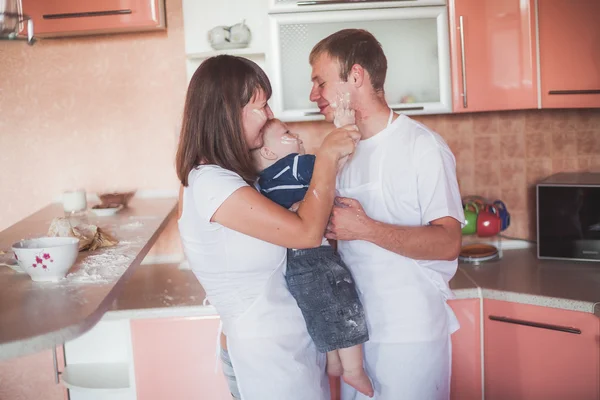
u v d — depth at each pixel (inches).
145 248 73.9
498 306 92.3
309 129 111.6
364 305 69.7
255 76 57.1
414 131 68.0
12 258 66.7
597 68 98.1
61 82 110.3
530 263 105.0
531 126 114.7
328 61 67.2
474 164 115.5
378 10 95.8
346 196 69.7
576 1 97.4
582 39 98.0
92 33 105.7
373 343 69.8
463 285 94.3
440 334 70.9
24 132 111.0
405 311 68.7
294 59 96.7
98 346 104.3
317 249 64.3
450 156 68.2
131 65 110.2
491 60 98.8
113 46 109.7
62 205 108.6
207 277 59.9
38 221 93.8
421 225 68.8
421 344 69.1
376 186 68.5
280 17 95.0
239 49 100.1
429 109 98.9
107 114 111.2
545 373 90.1
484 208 109.7
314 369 63.2
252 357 59.8
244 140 57.2
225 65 56.5
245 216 54.3
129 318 91.9
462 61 98.3
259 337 59.6
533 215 116.0
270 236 54.5
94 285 57.1
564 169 115.3
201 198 55.4
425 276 69.5
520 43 98.3
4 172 111.7
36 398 112.9
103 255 68.6
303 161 61.6
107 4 97.0
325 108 69.0
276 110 97.3
